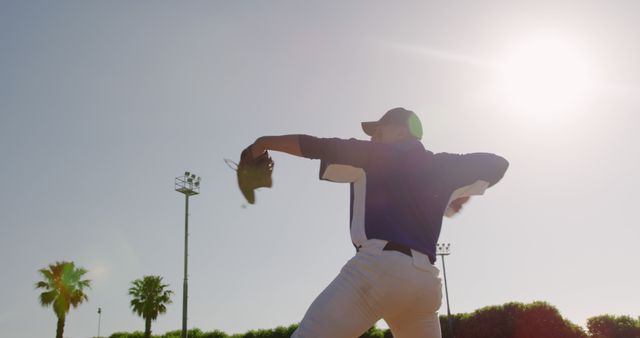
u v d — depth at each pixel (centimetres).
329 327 199
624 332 4144
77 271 4344
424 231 212
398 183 212
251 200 219
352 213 219
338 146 212
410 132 234
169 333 5131
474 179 233
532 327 4109
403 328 222
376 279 200
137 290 4616
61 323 4206
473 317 4447
